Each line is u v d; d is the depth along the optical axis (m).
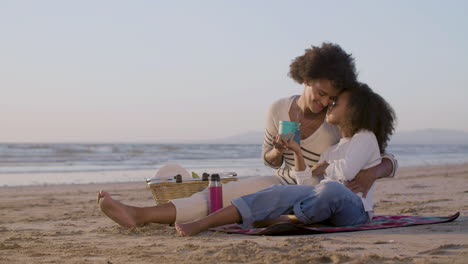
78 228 4.26
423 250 2.50
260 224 3.42
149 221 3.52
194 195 3.60
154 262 2.33
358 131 3.46
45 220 5.16
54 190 9.45
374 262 2.19
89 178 12.70
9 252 2.73
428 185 9.68
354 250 2.52
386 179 11.74
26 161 19.61
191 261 2.32
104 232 3.65
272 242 2.85
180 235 3.18
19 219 5.25
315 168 3.65
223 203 3.59
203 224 3.21
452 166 18.56
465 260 2.20
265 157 3.95
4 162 18.97
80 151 24.11
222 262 2.28
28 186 10.30
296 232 3.16
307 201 3.26
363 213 3.45
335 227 3.41
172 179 3.93
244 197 3.30
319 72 3.35
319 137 3.72
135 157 23.48
